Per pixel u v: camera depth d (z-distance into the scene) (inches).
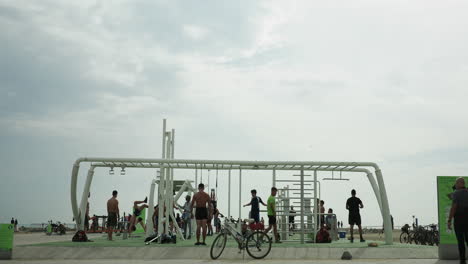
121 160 642.8
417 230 935.0
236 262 466.6
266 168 681.0
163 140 722.8
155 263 456.4
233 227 518.0
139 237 893.2
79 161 642.8
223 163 644.7
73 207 661.9
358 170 676.7
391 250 537.0
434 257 517.0
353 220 673.0
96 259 513.0
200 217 577.9
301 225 673.0
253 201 667.4
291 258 513.0
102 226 1374.3
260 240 511.8
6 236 515.2
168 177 719.1
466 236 413.1
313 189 697.0
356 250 534.9
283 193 746.2
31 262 474.3
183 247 551.5
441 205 502.9
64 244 587.8
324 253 526.9
